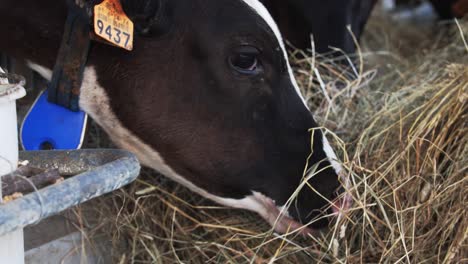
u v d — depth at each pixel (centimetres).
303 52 298
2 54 229
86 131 212
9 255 136
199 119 202
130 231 223
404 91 267
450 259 203
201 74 198
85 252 212
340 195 209
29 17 202
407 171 219
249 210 230
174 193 235
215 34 196
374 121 234
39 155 156
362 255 208
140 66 198
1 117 130
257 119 204
